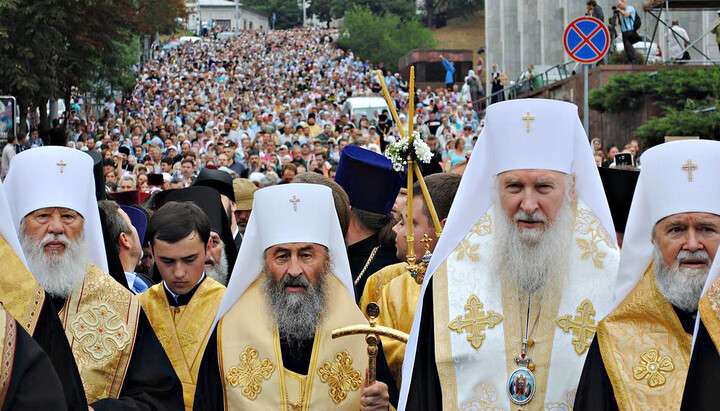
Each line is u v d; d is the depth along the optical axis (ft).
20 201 18.67
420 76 254.27
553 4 167.94
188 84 231.50
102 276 19.04
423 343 17.61
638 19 96.63
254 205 18.76
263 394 18.01
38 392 13.12
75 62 126.82
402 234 21.50
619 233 24.52
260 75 261.24
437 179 21.36
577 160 17.76
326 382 18.16
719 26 95.55
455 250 17.90
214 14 505.66
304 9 509.35
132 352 18.54
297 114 141.49
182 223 21.03
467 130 95.45
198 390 18.53
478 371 17.24
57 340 16.70
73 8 115.55
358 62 273.13
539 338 17.30
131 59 192.34
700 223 15.64
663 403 15.42
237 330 18.47
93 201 19.34
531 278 17.25
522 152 17.29
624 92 86.22
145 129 128.16
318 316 18.35
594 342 16.30
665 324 15.87
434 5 414.21
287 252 18.25
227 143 87.30
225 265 25.52
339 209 22.91
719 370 14.64
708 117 68.85
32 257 18.43
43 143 111.24
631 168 31.37
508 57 194.90
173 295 21.35
